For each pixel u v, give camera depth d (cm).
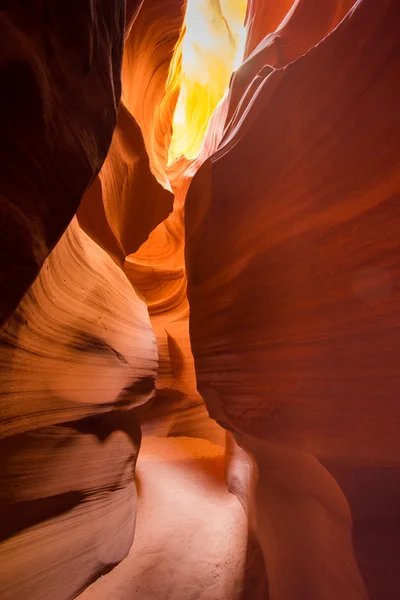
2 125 125
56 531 274
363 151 222
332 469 252
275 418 303
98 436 362
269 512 413
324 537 294
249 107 385
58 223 170
